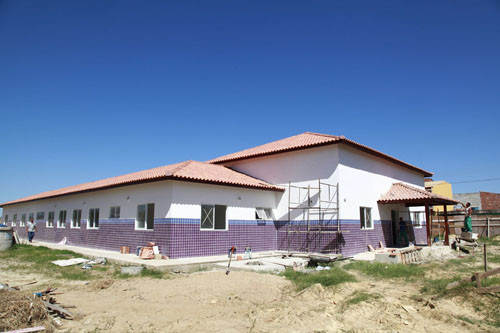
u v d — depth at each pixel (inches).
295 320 278.8
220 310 303.7
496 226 1088.8
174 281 405.1
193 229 575.2
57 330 246.7
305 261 556.7
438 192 1540.4
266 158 767.1
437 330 265.6
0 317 234.2
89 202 806.5
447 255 689.6
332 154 655.8
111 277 446.3
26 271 494.3
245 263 525.0
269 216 721.6
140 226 626.2
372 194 752.3
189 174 587.5
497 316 295.9
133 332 246.7
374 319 288.2
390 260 541.3
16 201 1251.2
